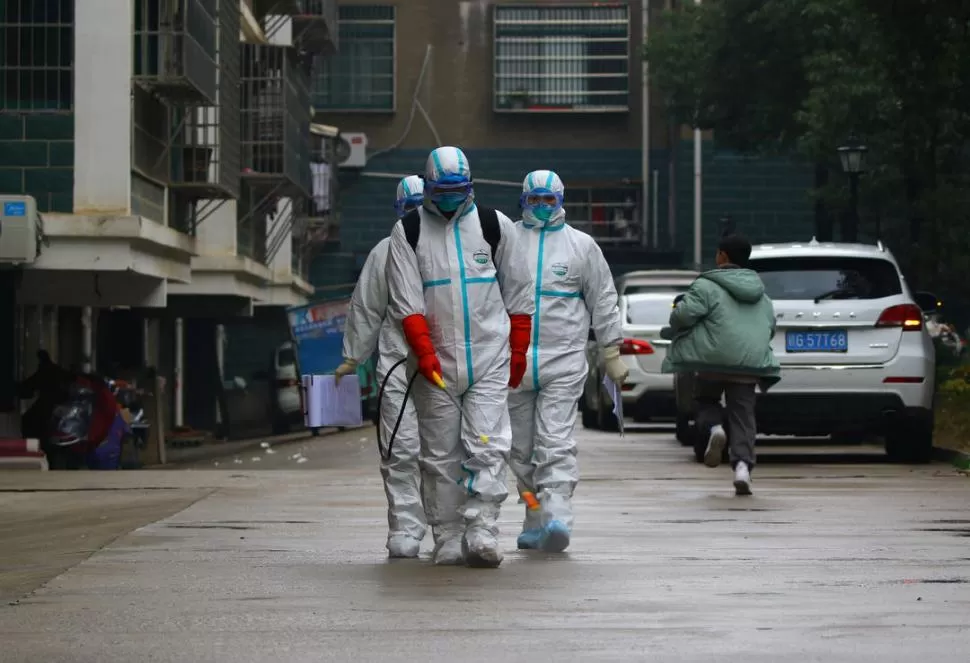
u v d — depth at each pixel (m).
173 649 9.20
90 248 33.00
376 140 76.19
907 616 10.25
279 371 57.16
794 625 9.91
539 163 76.44
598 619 10.15
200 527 16.09
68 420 32.59
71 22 32.94
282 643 9.38
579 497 19.38
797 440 33.22
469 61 76.31
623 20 76.44
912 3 30.88
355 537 15.13
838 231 67.62
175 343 55.16
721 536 14.99
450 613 10.41
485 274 12.84
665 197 75.94
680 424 31.25
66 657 8.98
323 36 57.72
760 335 19.59
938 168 39.50
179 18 33.62
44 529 16.45
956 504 18.20
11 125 32.97
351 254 75.25
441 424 12.84
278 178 47.53
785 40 49.16
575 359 14.05
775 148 55.34
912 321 24.78
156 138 36.34
